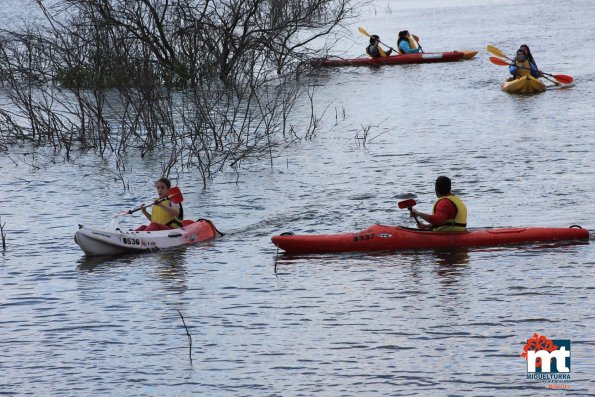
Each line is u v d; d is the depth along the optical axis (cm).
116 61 7412
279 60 8581
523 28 12244
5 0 14888
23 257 3866
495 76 8725
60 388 2552
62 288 3428
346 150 5856
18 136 6588
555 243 3662
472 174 4962
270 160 5694
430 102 7500
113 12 8019
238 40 8244
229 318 3023
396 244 3694
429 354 2648
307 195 4750
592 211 4078
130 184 5228
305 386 2486
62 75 8300
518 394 2384
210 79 7950
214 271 3550
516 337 2734
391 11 15575
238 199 4747
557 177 4759
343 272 3447
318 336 2828
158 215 4031
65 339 2914
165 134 6456
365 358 2645
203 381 2552
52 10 13050
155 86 6644
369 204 4491
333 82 8888
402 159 5472
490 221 4012
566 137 5778
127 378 2597
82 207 4738
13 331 3005
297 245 3734
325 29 12306
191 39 7950
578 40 10669
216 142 5994
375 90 8300
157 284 3419
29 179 5453
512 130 6138
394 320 2920
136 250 3856
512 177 4825
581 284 3159
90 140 6400
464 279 3281
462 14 14575
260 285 3347
